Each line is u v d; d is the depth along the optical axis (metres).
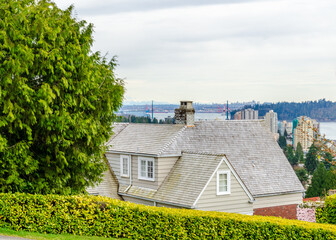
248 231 22.00
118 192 35.66
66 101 22.38
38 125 21.88
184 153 33.78
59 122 21.59
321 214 28.38
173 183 31.97
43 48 21.61
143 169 34.72
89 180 25.84
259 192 34.56
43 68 21.78
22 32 21.09
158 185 32.94
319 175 62.75
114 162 37.44
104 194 34.25
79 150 23.72
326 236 22.44
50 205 19.44
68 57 22.50
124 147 36.72
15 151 21.02
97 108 24.33
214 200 29.92
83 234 19.94
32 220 19.06
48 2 24.09
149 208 21.56
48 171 22.98
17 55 20.42
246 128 40.28
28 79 21.88
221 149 36.78
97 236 20.06
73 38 23.44
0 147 20.09
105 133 25.20
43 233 19.06
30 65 21.11
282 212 35.94
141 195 33.44
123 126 41.81
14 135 22.06
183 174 31.98
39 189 22.45
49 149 22.80
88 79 23.00
